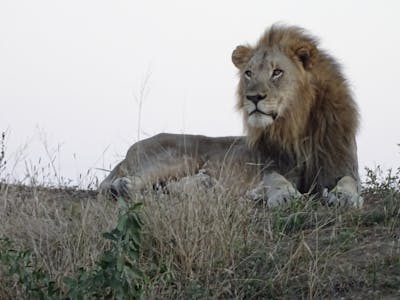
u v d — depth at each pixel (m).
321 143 13.73
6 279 8.92
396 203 11.34
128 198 13.02
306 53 13.73
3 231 10.06
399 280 8.77
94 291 8.16
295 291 8.97
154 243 9.77
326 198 12.63
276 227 10.47
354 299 8.62
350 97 13.98
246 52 14.07
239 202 10.49
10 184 12.00
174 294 8.87
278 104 13.45
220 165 14.45
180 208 9.98
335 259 9.48
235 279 9.08
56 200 12.20
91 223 10.02
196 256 9.42
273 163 13.94
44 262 9.15
